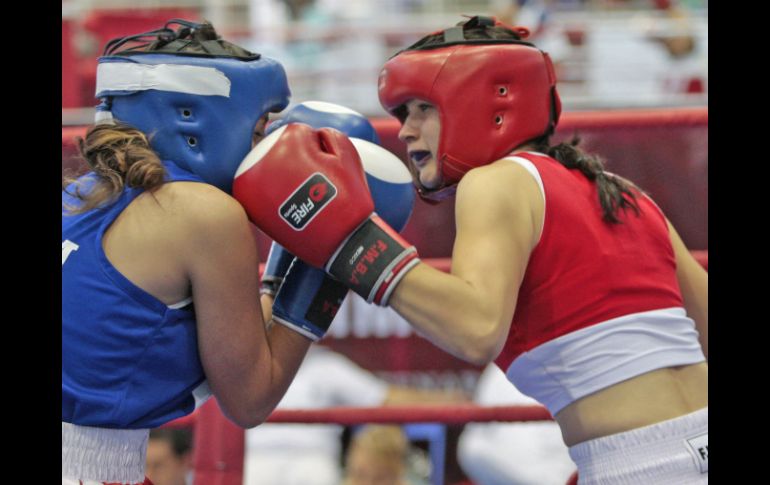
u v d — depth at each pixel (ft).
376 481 18.86
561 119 13.42
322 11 35.65
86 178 8.92
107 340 8.46
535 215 9.27
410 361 20.12
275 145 8.93
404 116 10.48
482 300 8.42
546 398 9.57
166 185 8.75
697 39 31.99
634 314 9.30
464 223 8.93
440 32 10.09
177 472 17.53
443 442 21.68
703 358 9.69
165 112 8.96
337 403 19.94
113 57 9.11
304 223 8.77
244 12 35.27
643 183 15.64
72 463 8.29
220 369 8.86
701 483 8.74
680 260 10.55
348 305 20.03
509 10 33.17
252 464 21.03
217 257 8.57
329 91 31.83
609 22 32.27
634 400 9.07
